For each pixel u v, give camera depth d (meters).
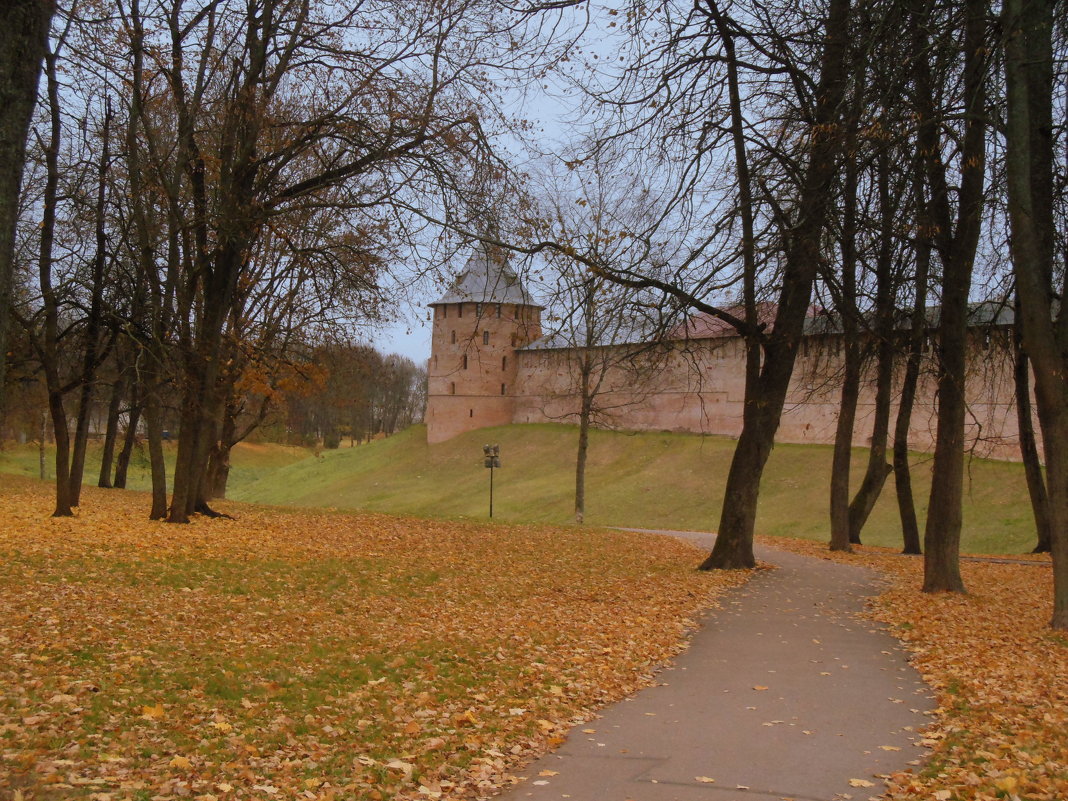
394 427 119.06
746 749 7.01
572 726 7.70
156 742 6.23
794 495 54.50
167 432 51.03
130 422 40.03
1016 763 6.35
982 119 12.63
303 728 6.96
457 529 26.52
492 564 18.41
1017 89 11.73
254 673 8.49
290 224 21.02
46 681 7.33
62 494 21.73
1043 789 5.77
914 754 6.88
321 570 15.66
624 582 16.64
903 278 18.47
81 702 6.91
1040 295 11.91
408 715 7.57
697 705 8.44
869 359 26.09
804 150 15.49
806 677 9.62
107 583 12.44
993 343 21.14
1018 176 11.83
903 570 20.48
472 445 81.19
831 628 12.64
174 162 21.86
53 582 12.05
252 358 27.86
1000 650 10.70
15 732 5.93
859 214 15.61
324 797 5.49
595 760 6.72
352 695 8.00
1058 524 12.20
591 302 16.30
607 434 75.25
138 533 18.66
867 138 13.24
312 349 29.98
